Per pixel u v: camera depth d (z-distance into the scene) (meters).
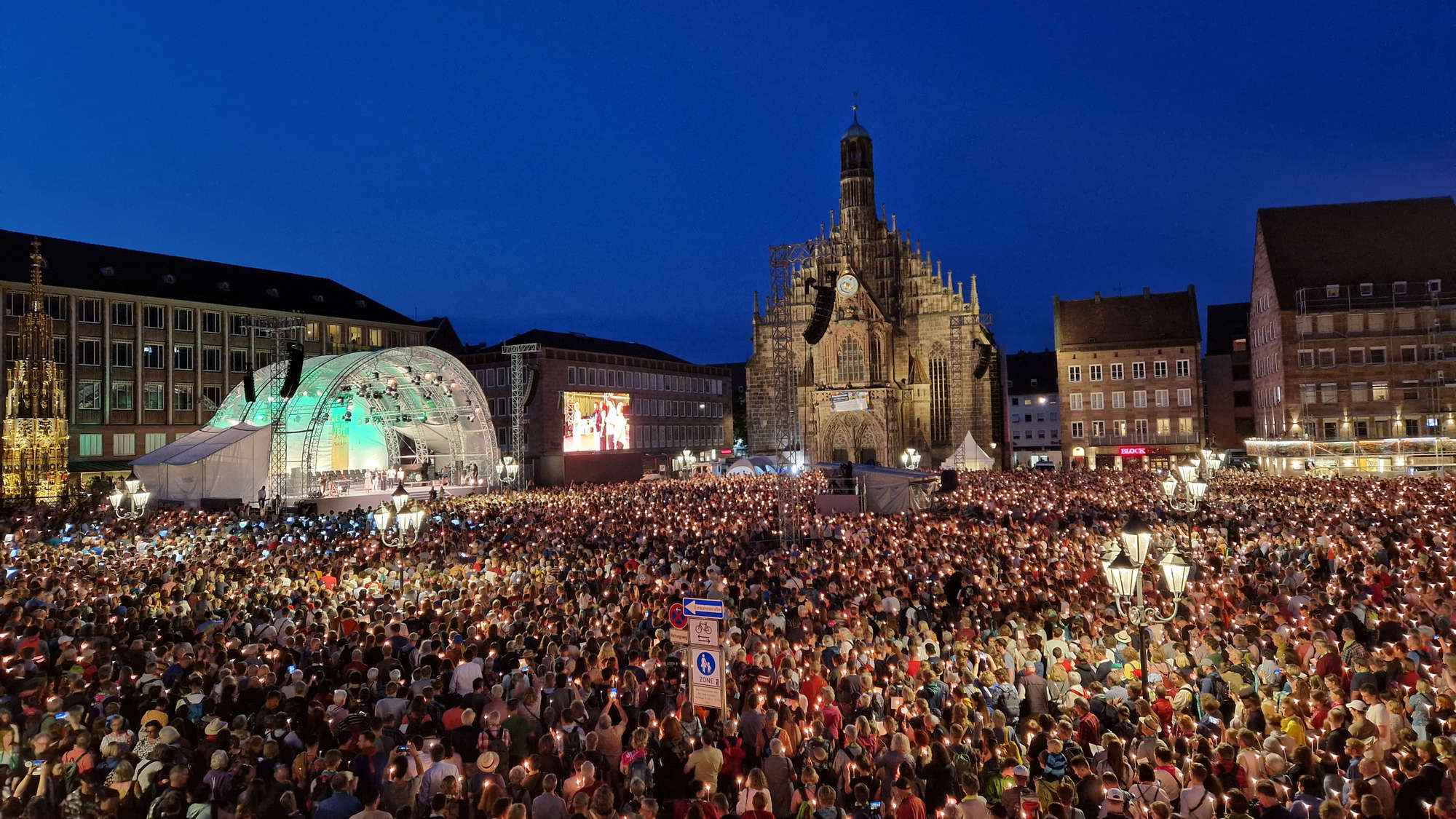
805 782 9.79
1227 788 10.00
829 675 14.65
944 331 101.75
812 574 23.58
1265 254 86.50
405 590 21.88
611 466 99.88
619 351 112.00
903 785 9.73
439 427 74.44
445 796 9.51
